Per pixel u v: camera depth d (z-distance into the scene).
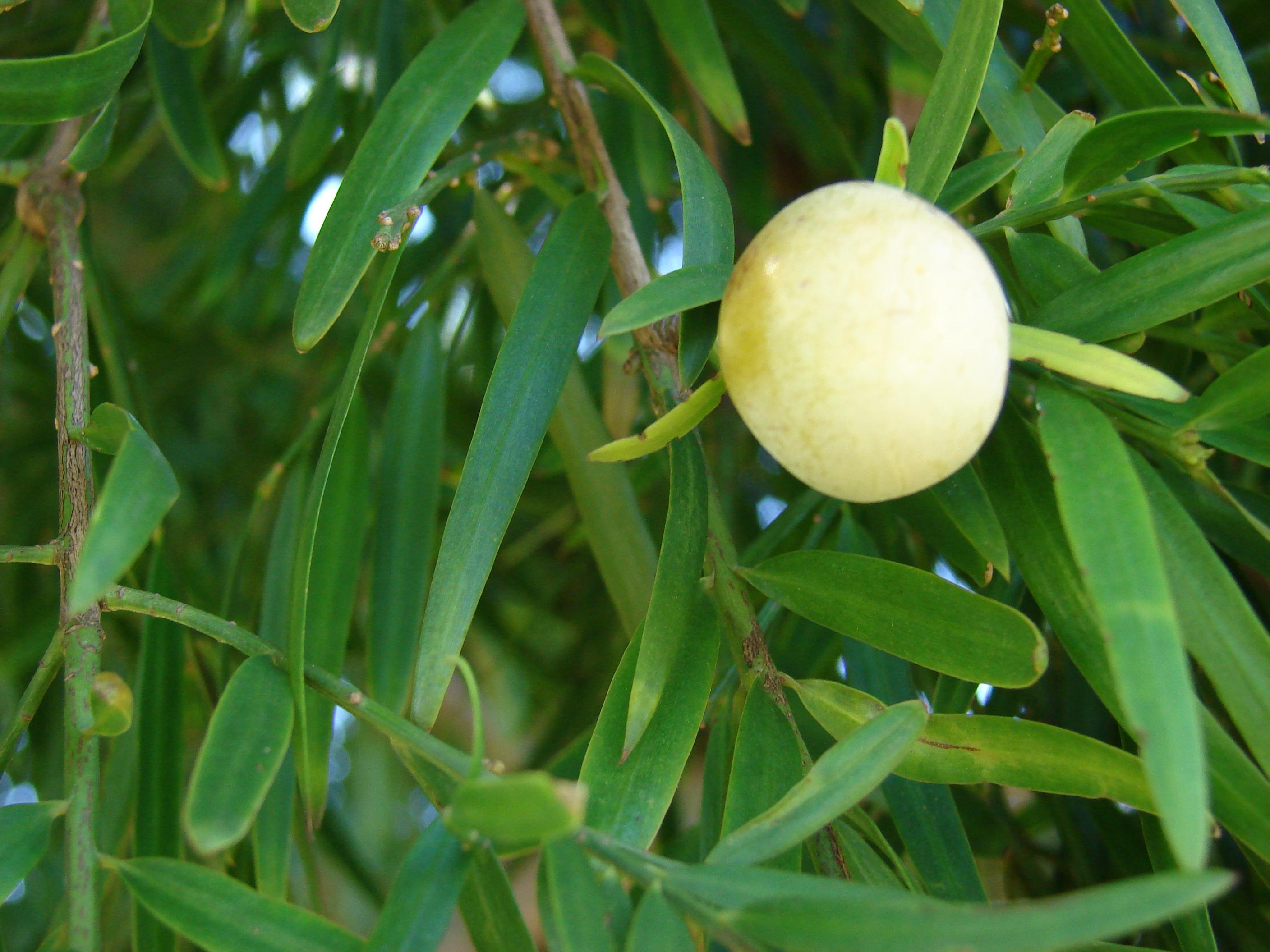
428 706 0.16
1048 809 0.22
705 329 0.16
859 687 0.19
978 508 0.16
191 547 0.33
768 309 0.14
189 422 0.37
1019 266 0.17
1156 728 0.12
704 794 0.18
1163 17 0.27
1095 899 0.12
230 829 0.14
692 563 0.16
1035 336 0.15
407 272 0.31
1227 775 0.15
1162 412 0.16
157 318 0.37
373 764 0.48
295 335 0.17
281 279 0.33
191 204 0.37
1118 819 0.21
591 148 0.20
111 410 0.16
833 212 0.14
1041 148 0.18
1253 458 0.15
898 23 0.21
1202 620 0.15
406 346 0.23
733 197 0.32
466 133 0.32
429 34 0.31
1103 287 0.16
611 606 0.34
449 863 0.15
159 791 0.19
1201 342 0.17
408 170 0.18
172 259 0.38
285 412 0.38
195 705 0.26
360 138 0.28
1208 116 0.15
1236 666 0.15
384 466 0.22
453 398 0.32
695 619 0.17
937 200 0.17
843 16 0.29
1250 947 0.21
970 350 0.14
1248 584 0.21
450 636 0.16
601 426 0.21
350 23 0.29
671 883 0.14
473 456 0.17
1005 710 0.22
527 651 0.35
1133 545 0.13
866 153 0.28
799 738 0.16
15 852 0.15
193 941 0.15
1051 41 0.19
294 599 0.16
